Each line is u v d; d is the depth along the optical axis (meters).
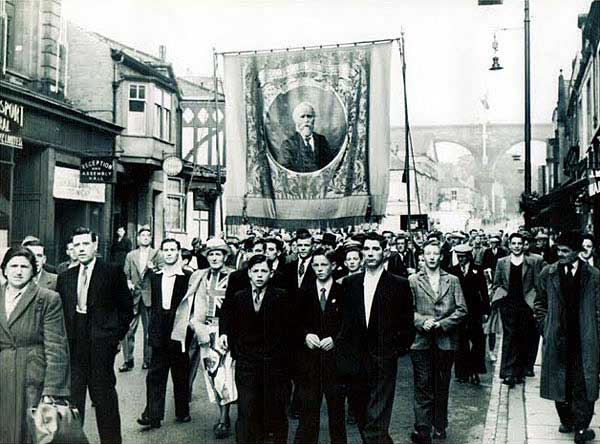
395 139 33.56
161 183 22.77
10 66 16.38
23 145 15.62
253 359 5.45
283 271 7.97
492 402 7.55
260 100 9.64
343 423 5.45
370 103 9.28
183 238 19.38
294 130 9.49
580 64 18.73
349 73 9.34
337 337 5.45
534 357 8.94
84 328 5.49
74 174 17.47
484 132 31.50
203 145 26.81
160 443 5.90
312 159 9.45
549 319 6.17
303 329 5.56
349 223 9.30
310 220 9.46
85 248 5.59
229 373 6.13
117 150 20.39
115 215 20.95
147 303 8.91
